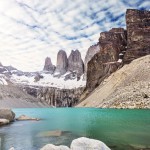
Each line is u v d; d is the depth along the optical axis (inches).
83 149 592.1
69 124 1819.6
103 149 594.9
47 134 1286.9
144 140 1040.2
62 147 607.5
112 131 1337.4
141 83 4857.3
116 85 5718.5
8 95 6786.4
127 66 6412.4
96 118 2329.0
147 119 1979.6
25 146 960.9
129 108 3978.8
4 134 1300.4
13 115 2201.0
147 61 5826.8
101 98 5876.0
